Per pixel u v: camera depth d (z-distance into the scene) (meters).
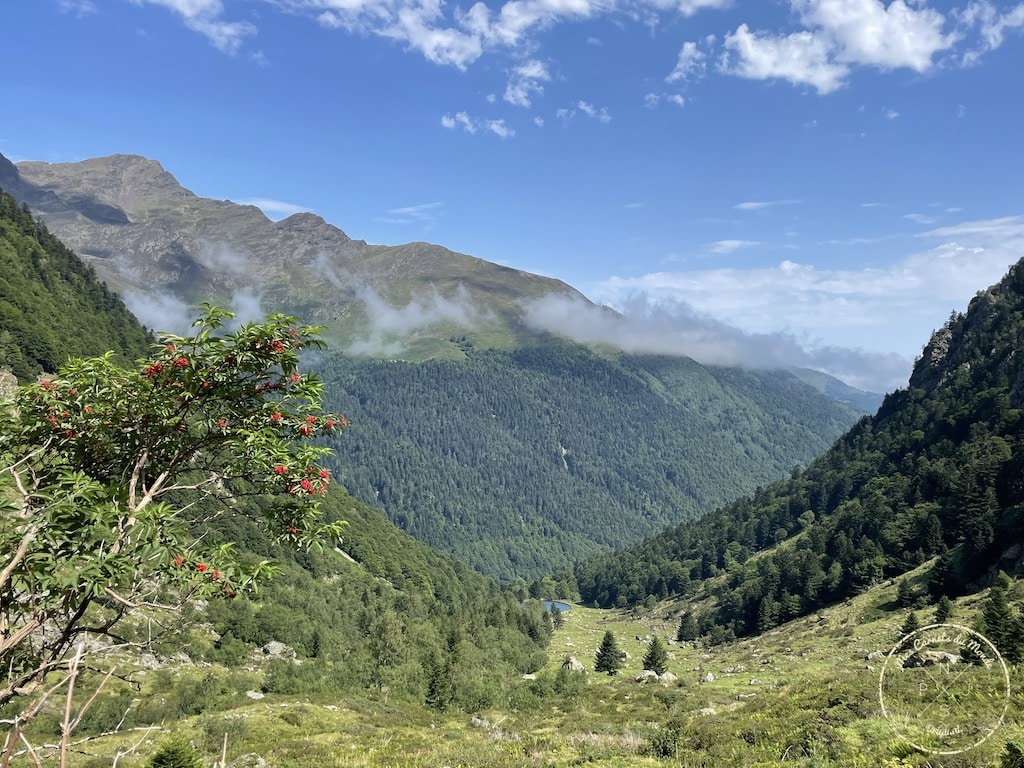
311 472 10.02
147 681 57.56
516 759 23.94
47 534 7.05
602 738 27.05
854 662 65.38
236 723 39.25
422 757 27.30
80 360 8.92
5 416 8.69
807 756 18.42
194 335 9.19
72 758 27.53
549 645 147.25
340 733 40.66
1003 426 132.88
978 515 100.19
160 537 7.99
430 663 76.50
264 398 9.78
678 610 174.88
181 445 9.48
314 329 9.55
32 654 7.40
